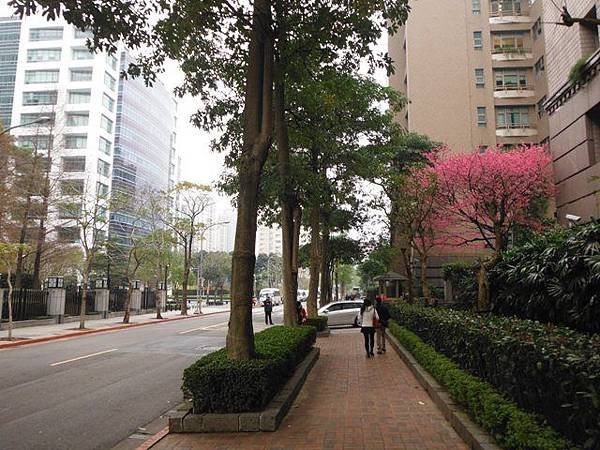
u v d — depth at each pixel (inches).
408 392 346.6
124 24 311.9
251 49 328.2
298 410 299.3
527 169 937.5
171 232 1518.2
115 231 1867.6
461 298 668.7
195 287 3447.3
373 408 301.0
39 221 1247.5
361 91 664.4
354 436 242.1
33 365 507.8
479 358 258.5
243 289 299.9
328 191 636.1
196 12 323.0
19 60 2529.5
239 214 306.2
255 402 264.2
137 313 1525.6
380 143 757.9
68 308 1160.2
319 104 516.4
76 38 2519.7
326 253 1135.6
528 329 237.1
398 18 351.6
